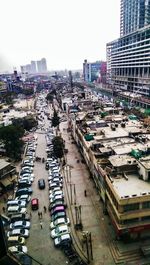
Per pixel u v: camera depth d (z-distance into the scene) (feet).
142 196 139.64
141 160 169.99
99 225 176.45
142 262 141.59
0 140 320.50
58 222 177.17
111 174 170.50
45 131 453.99
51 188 232.12
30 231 175.63
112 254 148.87
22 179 248.11
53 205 199.11
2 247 57.57
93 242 159.84
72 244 159.84
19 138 332.39
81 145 297.33
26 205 208.85
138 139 232.32
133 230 147.13
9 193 227.61
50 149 336.70
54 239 164.35
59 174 257.14
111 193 159.33
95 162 201.26
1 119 465.88
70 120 429.79
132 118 344.08
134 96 615.57
